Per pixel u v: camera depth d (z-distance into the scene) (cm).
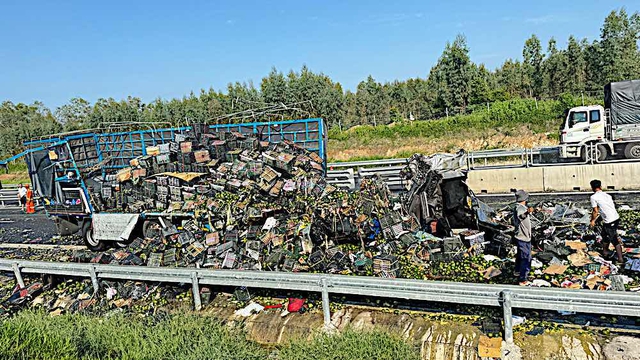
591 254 872
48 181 1341
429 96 4625
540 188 1652
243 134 1514
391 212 973
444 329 638
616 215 833
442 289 612
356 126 4397
